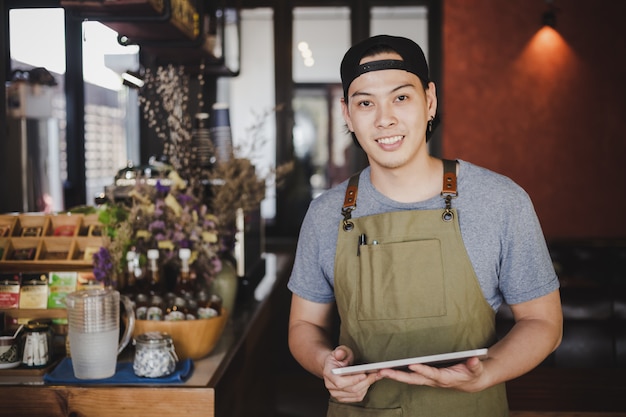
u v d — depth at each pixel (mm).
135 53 3941
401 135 1443
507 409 1569
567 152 5699
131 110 4566
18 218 2318
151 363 1891
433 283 1481
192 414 1836
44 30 3686
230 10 4523
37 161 3812
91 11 2557
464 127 5730
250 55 5922
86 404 1826
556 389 2393
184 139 2750
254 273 3230
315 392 4211
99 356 1878
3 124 3268
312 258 1639
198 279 2482
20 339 2000
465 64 5695
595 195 5711
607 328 3209
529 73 5668
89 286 2115
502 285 1495
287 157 5930
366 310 1521
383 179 1542
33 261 2172
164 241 2299
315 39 5895
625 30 5594
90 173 4168
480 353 1276
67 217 2312
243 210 2959
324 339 1617
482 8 5656
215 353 2215
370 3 5812
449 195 1496
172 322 2057
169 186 2496
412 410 1513
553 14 5539
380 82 1434
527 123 5699
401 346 1503
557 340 1451
